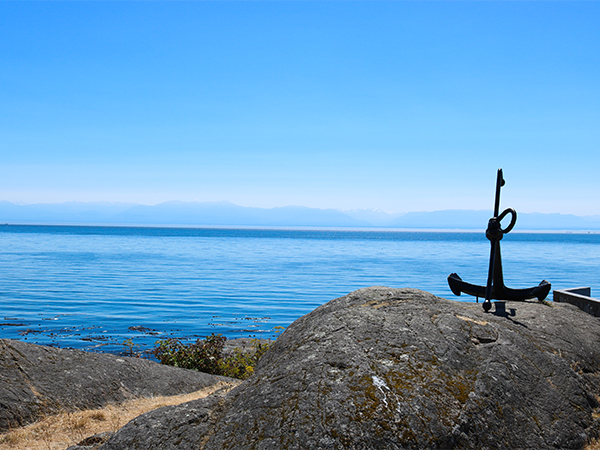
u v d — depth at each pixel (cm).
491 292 559
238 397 411
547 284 534
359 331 435
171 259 5994
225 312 2425
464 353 413
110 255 6469
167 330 1986
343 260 6244
